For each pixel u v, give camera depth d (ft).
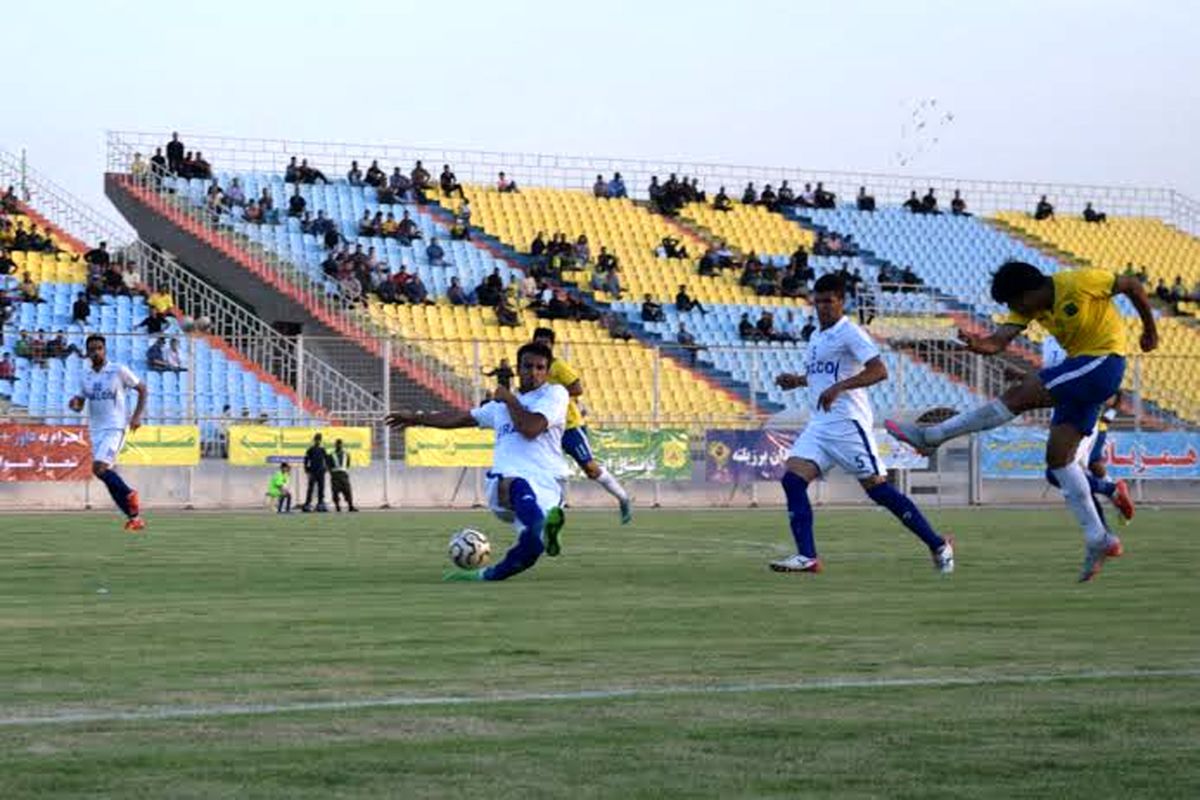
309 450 125.39
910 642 32.19
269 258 164.55
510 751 20.30
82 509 126.31
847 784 18.54
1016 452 153.89
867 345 52.11
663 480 142.51
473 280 172.86
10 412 134.00
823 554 65.51
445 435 138.41
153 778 18.65
